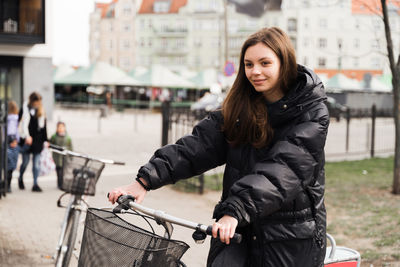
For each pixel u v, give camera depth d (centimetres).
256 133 228
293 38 6581
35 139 879
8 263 502
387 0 805
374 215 698
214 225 194
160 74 4084
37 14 2591
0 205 766
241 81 236
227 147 245
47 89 2634
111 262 199
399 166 852
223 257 224
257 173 208
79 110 4428
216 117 246
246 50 227
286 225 218
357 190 892
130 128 2520
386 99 4241
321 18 6412
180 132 1210
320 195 224
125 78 3944
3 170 838
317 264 224
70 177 438
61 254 446
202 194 874
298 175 210
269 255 220
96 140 1830
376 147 1727
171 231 227
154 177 235
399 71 830
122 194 230
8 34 2466
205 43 8050
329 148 1677
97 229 206
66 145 891
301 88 222
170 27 8200
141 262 193
